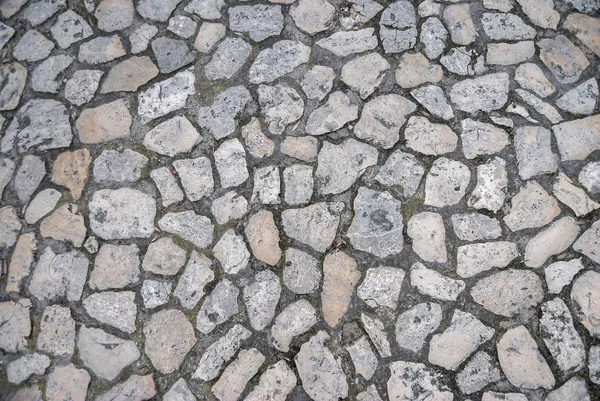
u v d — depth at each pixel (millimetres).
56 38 2719
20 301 2398
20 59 2699
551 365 2229
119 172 2523
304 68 2613
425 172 2451
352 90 2568
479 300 2311
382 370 2273
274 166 2500
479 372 2248
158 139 2555
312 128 2535
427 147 2479
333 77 2592
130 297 2381
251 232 2426
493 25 2619
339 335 2309
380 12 2668
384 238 2395
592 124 2469
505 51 2582
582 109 2494
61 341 2350
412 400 2238
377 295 2338
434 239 2379
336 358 2289
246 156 2518
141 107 2594
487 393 2230
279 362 2299
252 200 2463
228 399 2273
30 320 2377
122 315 2363
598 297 2271
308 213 2438
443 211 2406
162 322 2354
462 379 2246
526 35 2604
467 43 2602
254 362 2303
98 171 2527
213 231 2439
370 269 2365
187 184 2498
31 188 2523
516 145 2455
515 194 2406
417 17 2648
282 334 2320
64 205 2494
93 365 2322
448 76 2559
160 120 2576
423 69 2574
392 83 2566
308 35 2656
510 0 2656
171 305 2369
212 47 2660
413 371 2266
